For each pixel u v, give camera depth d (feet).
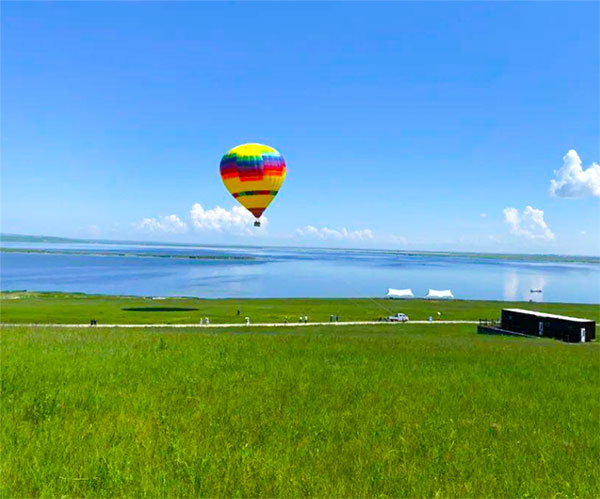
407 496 16.28
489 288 574.97
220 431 22.61
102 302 295.07
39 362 39.70
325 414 26.40
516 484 17.75
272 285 509.76
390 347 69.51
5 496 15.10
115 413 25.23
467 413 28.68
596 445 23.27
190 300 323.98
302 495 15.83
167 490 15.81
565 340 142.00
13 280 508.94
